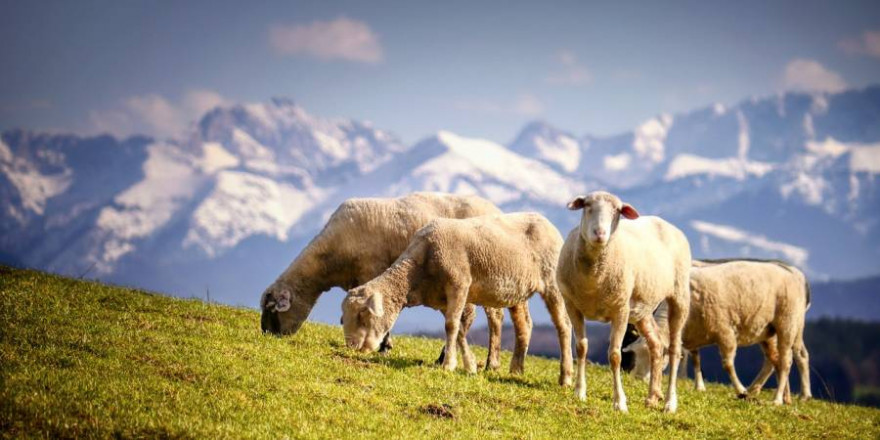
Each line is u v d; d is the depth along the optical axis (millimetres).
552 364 22672
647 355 22844
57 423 12422
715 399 19219
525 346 18906
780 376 21094
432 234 17812
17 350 15016
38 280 20453
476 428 14414
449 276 17547
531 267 18031
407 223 19625
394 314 17797
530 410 15742
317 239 19938
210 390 14266
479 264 17625
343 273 19984
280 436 12992
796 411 19266
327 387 15156
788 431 17203
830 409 21047
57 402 12969
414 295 17938
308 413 14000
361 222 19719
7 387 13203
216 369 15180
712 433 16156
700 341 21094
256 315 21266
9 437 11953
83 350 15367
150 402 13508
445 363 17625
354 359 17188
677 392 19500
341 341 19141
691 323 20797
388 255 19672
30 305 17766
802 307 21469
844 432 17781
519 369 18891
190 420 13039
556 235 18531
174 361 15336
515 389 16719
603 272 15938
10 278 20281
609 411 16203
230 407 13750
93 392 13539
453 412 15023
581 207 15875
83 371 14352
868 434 18062
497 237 17812
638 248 16781
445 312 17797
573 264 16188
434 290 17906
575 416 15703
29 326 16234
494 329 19453
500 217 18422
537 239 18234
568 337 18297
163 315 19078
